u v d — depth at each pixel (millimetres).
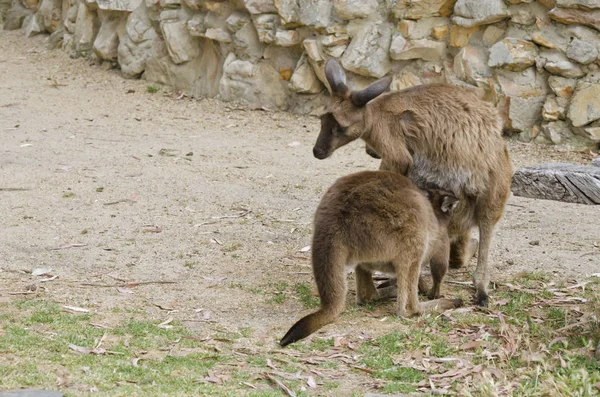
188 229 13344
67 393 7617
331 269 9453
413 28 20203
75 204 14320
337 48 20781
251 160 18016
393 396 8023
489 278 11609
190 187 15617
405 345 9328
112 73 25281
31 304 10000
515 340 9477
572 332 9719
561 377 8219
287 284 11234
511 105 19516
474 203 11266
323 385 8344
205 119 21469
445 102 10875
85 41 26312
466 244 11961
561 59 19000
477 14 19562
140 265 11703
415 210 9930
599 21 18531
